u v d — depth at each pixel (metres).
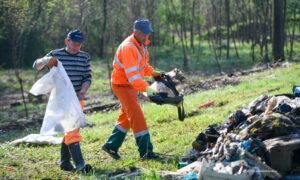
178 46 63.88
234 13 66.69
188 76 38.97
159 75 12.41
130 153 13.60
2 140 18.77
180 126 16.55
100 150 14.29
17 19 31.11
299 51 50.62
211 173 9.05
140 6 45.78
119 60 12.19
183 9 54.44
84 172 11.53
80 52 11.98
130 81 11.77
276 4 36.62
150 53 55.69
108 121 20.67
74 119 11.35
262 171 9.05
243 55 52.62
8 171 12.09
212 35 67.44
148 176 10.31
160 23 61.44
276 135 10.10
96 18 50.59
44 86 11.44
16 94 37.66
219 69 41.44
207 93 24.28
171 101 11.95
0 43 50.78
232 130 11.12
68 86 11.42
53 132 11.38
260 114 11.39
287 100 11.48
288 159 9.53
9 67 51.59
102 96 32.88
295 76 26.34
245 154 9.45
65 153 12.02
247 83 26.14
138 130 12.38
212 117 17.45
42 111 28.61
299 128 10.17
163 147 13.83
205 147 11.39
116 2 47.88
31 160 13.48
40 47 51.84
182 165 11.25
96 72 45.12
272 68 33.19
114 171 11.53
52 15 45.06
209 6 68.69
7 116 27.39
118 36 47.75
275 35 36.97
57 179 11.30
